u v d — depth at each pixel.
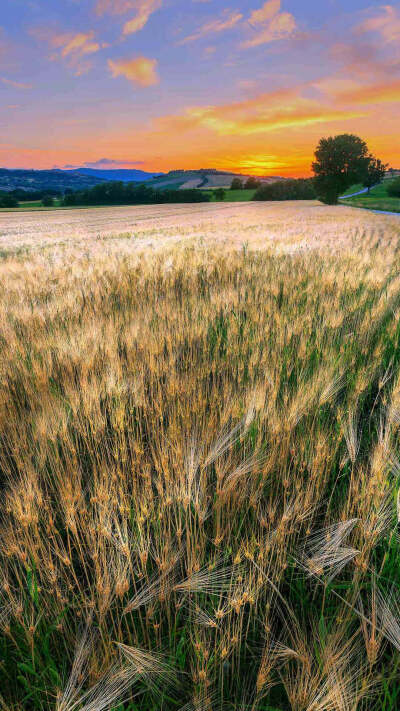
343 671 1.18
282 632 1.40
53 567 1.40
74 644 1.36
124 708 1.26
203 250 9.36
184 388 2.54
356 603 1.42
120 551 1.39
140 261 8.02
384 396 2.71
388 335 3.56
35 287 5.86
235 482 1.71
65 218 53.50
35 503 1.69
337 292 4.54
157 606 1.46
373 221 26.73
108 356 3.08
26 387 2.70
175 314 4.10
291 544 1.62
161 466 1.79
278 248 8.92
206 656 1.17
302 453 1.97
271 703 1.26
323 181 75.44
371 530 1.48
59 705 1.10
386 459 1.70
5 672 1.32
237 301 4.52
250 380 2.67
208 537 1.71
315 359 3.19
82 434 2.23
